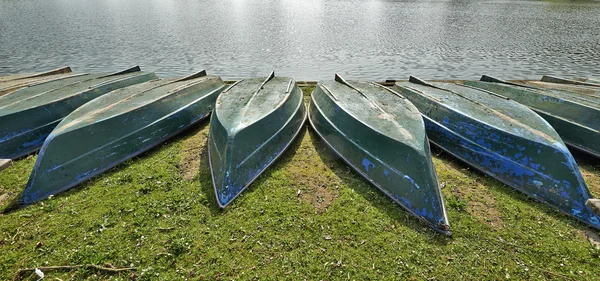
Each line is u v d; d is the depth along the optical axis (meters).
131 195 4.11
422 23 28.42
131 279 2.99
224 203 3.92
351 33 23.30
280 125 5.30
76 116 4.93
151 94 5.94
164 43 18.91
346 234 3.52
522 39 21.31
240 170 4.30
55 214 3.78
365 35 22.53
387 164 4.26
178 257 3.21
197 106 6.35
